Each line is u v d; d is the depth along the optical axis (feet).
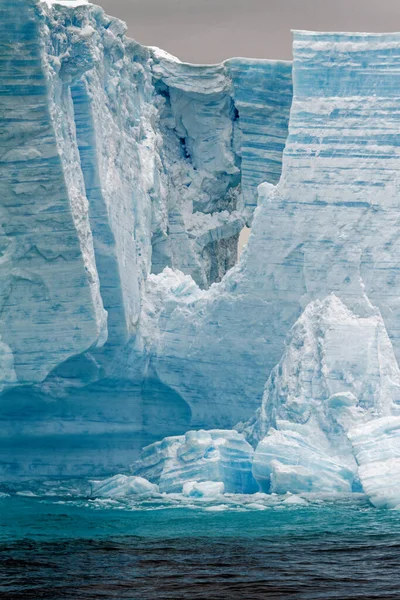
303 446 313.12
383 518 277.44
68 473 356.59
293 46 361.92
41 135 303.89
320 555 236.84
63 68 312.50
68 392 344.90
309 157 356.59
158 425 364.38
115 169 345.72
